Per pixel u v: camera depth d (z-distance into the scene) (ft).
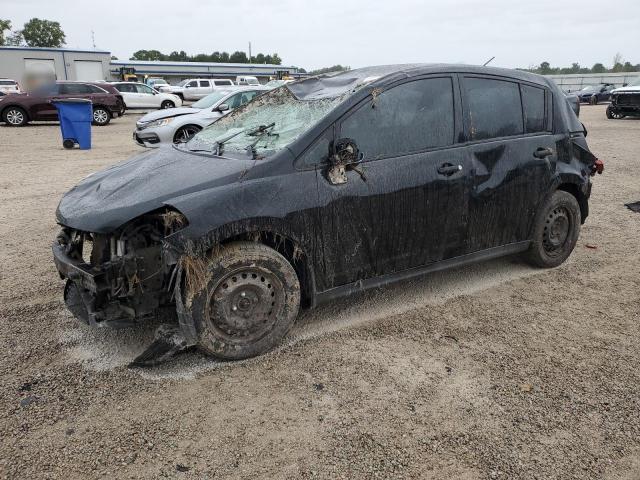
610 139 49.14
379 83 12.52
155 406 9.89
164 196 10.76
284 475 8.21
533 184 15.06
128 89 94.84
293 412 9.71
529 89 15.26
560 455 8.67
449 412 9.73
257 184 10.98
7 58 149.28
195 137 14.94
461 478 8.16
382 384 10.58
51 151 45.03
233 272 10.88
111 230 10.50
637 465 8.48
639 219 22.62
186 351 11.75
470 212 13.84
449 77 13.64
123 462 8.48
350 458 8.57
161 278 10.89
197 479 8.14
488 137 14.20
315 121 11.96
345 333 12.69
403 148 12.73
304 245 11.48
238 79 137.80
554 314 13.70
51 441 8.95
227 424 9.39
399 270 13.08
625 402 10.02
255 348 11.44
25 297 14.70
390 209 12.44
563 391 10.36
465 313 13.75
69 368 11.15
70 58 160.45
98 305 10.78
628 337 12.50
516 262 17.30
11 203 25.81
